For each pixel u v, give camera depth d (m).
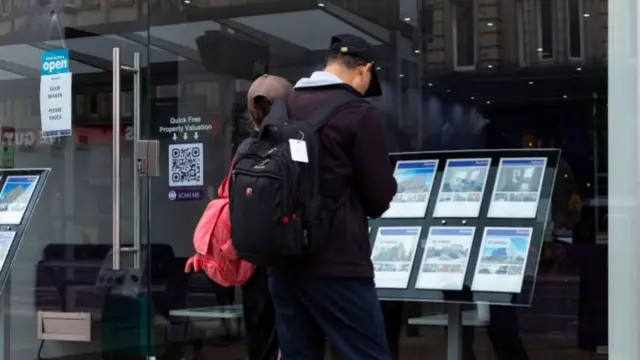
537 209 3.37
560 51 3.78
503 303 3.22
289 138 2.58
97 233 4.68
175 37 4.60
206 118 4.53
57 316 4.76
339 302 2.63
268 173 2.52
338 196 2.64
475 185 3.55
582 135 3.72
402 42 4.13
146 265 4.58
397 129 4.12
